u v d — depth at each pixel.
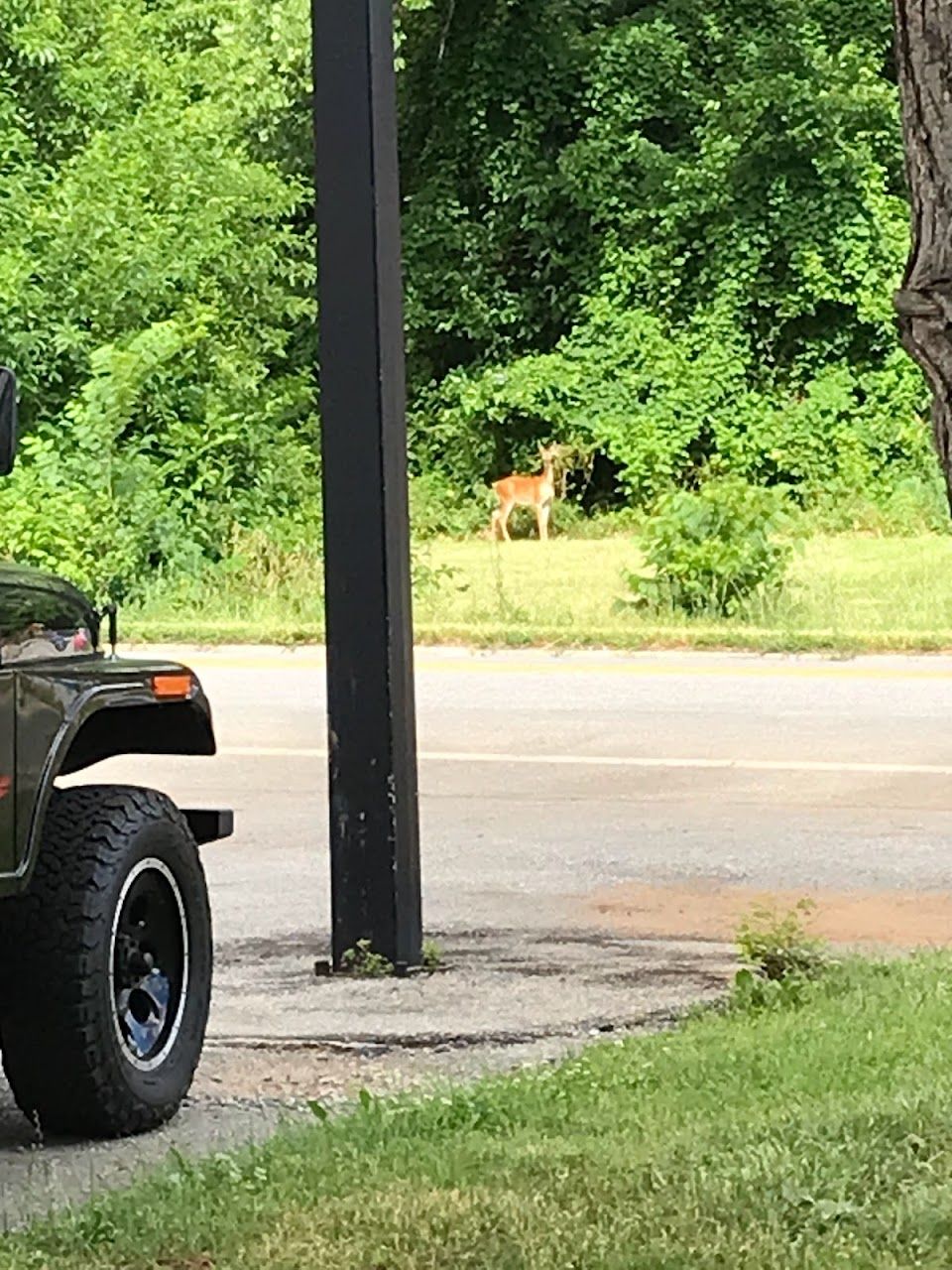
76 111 30.28
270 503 27.73
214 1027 7.94
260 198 30.23
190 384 28.06
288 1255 4.73
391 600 8.84
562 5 37.69
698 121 37.19
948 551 28.66
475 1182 5.23
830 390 35.62
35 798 6.23
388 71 8.86
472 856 11.41
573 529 33.97
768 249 35.88
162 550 25.66
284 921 9.94
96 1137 6.50
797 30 36.78
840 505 34.06
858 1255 4.58
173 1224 5.02
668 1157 5.35
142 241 28.53
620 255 36.47
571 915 9.96
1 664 6.21
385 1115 6.04
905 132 4.92
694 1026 7.30
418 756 14.71
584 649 20.91
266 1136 6.38
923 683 17.98
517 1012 8.07
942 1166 5.16
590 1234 4.75
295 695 17.92
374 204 8.80
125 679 6.64
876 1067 6.39
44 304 28.00
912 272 4.92
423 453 36.50
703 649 20.70
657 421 35.62
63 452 27.02
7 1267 4.81
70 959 6.32
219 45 34.75
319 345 8.86
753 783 13.52
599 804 12.90
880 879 10.71
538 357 36.44
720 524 22.34
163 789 13.64
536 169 37.22
